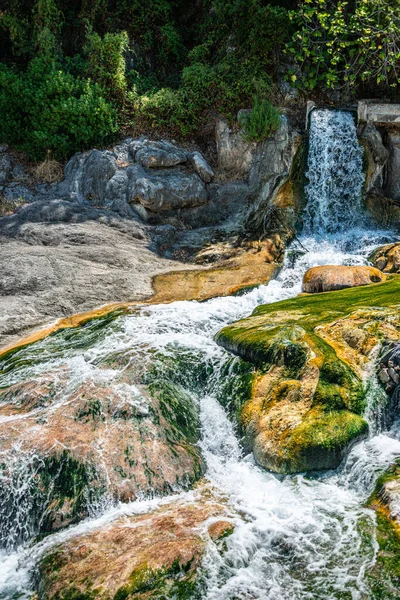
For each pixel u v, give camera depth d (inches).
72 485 166.9
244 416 195.2
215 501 164.7
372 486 158.7
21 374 221.5
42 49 465.7
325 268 291.3
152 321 258.4
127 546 143.2
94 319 270.8
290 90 440.8
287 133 404.2
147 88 486.9
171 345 232.5
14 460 170.7
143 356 221.8
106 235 356.8
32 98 438.3
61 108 427.2
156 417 189.9
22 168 442.9
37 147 443.5
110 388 199.2
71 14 509.4
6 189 419.2
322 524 148.9
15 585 144.1
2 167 436.1
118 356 223.1
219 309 274.2
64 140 433.1
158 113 449.7
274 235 356.8
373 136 390.6
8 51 511.8
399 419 189.9
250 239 359.6
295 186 386.3
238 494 168.1
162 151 411.5
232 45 467.2
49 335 259.4
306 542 143.6
